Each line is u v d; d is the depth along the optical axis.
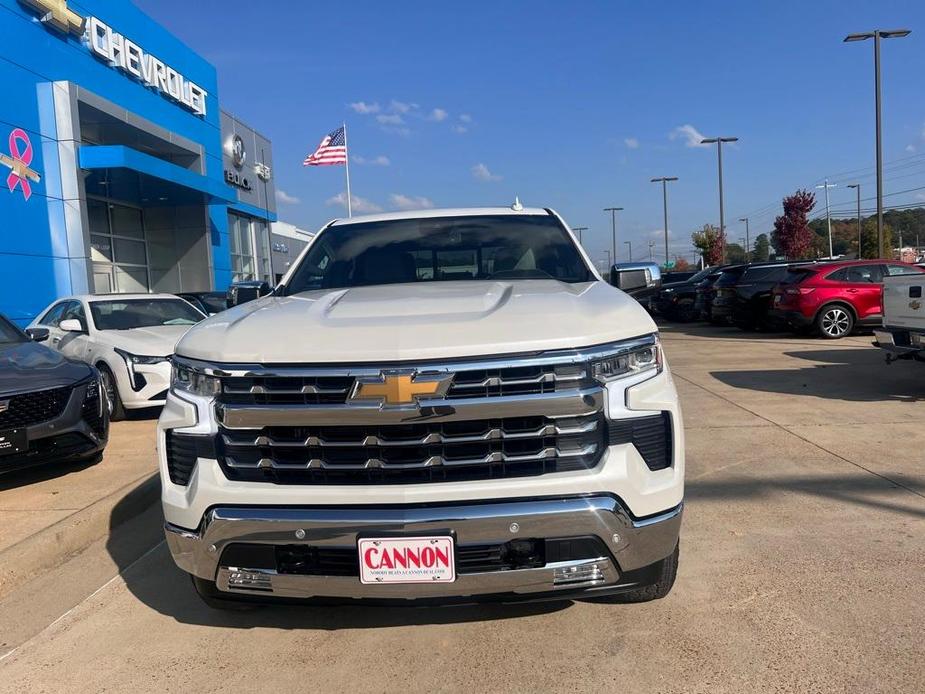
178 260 22.62
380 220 4.57
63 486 5.16
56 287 15.22
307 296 3.59
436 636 3.03
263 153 31.12
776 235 51.34
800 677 2.63
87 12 16.72
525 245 4.19
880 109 23.66
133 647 3.02
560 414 2.45
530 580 2.49
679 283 22.88
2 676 2.83
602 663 2.77
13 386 4.88
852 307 14.46
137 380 7.59
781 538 3.98
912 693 2.51
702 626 3.03
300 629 3.13
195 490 2.59
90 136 18.92
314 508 2.48
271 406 2.48
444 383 2.41
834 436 6.30
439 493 2.42
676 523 2.63
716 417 7.22
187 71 22.09
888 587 3.33
